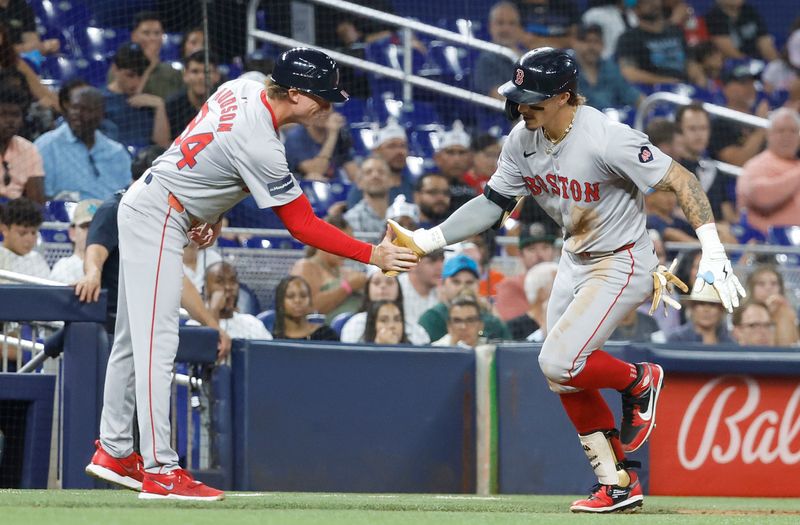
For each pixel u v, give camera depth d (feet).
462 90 116.78
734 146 118.93
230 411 70.23
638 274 50.96
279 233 87.86
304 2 111.75
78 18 103.40
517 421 75.25
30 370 68.08
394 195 102.53
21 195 90.33
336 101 48.78
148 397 49.24
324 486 71.72
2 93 91.76
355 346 73.46
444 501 58.18
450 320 82.02
